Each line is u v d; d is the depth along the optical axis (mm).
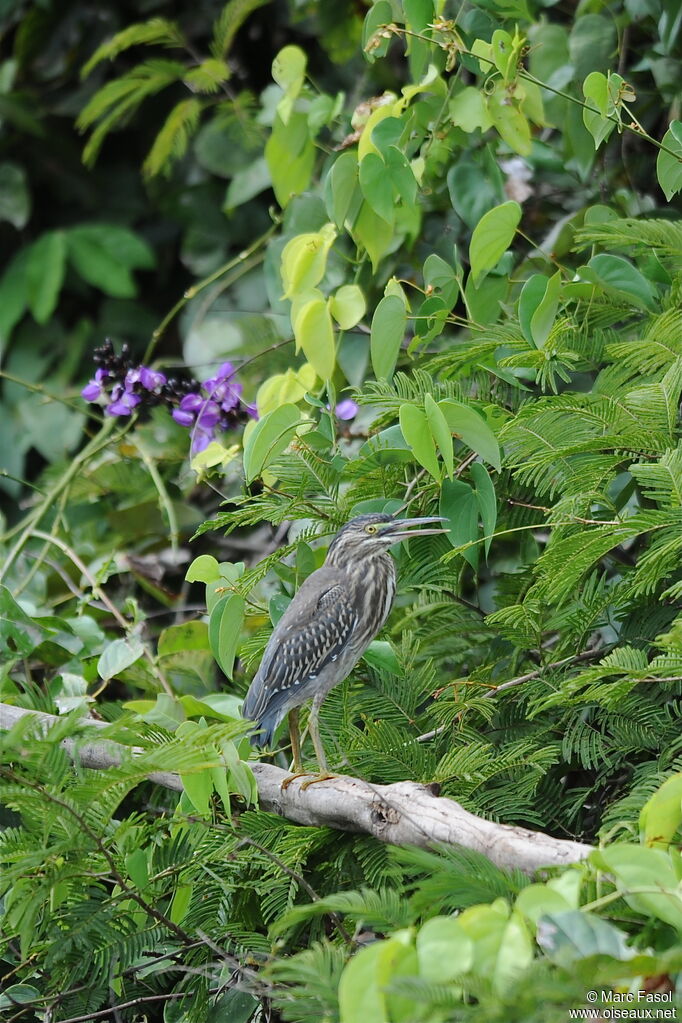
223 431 10500
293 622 8766
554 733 8039
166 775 7938
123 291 14586
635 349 7902
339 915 7418
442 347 10219
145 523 12625
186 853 7430
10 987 7730
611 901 4773
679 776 5121
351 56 13148
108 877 7074
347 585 8727
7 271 15180
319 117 10820
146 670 10383
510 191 11203
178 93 15008
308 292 9523
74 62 15227
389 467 9023
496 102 9453
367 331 11203
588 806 7980
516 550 9844
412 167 9648
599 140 8789
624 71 10891
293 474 9000
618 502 8609
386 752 7754
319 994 5043
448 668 9352
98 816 6676
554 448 7816
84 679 10281
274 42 14500
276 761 9711
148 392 10602
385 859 7023
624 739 7492
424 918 5422
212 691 10484
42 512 11859
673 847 4930
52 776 6285
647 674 6238
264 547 12359
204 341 13008
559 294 8695
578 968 4227
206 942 6887
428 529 9117
